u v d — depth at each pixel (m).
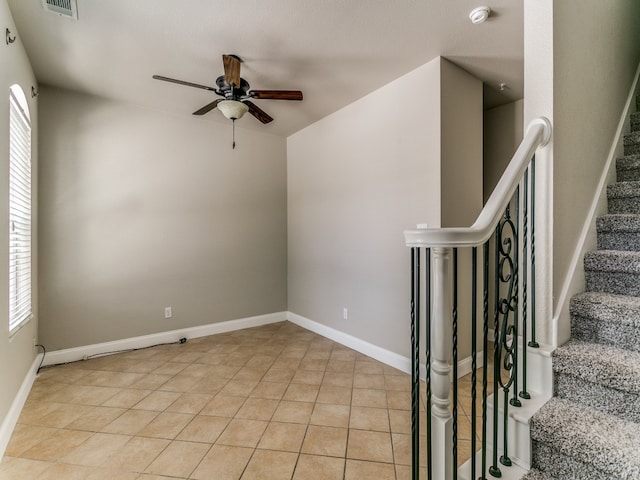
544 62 1.29
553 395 1.22
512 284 1.18
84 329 3.08
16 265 2.24
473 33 2.19
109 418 2.06
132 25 2.11
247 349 3.31
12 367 2.04
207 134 3.81
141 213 3.39
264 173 4.26
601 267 1.43
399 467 1.61
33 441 1.84
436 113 2.50
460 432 1.85
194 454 1.72
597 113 1.65
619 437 0.99
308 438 1.84
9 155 1.95
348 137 3.36
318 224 3.84
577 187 1.46
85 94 3.09
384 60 2.53
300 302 4.20
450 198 2.55
